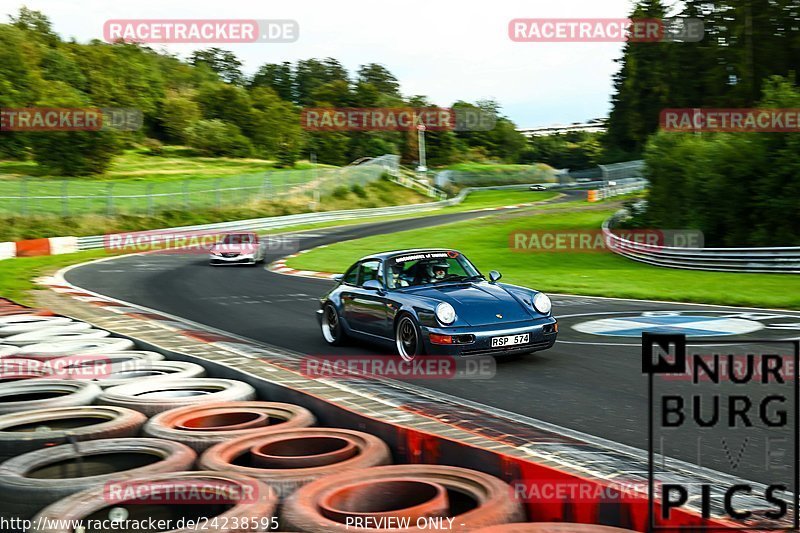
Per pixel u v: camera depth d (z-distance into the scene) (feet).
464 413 15.89
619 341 28.68
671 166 92.12
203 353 22.85
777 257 58.70
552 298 46.26
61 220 130.41
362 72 487.20
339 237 122.72
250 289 53.62
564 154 461.37
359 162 287.28
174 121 300.81
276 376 19.03
